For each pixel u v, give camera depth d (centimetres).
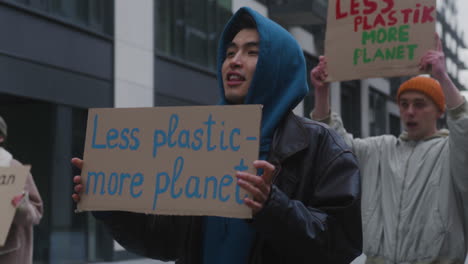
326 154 260
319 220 241
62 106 1302
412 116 429
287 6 2206
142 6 1556
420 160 418
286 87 274
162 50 1642
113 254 1423
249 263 258
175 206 244
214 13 1880
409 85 432
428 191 408
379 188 432
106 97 1432
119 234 277
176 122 253
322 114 424
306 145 260
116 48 1463
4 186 484
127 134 261
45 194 1273
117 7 1473
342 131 432
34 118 1289
